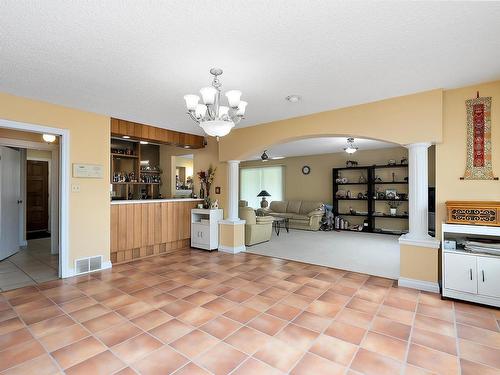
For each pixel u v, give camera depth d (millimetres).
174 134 5082
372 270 3875
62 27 1863
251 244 5594
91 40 2033
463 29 1900
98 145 3920
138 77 2693
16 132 4398
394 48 2164
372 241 6035
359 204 7801
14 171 4832
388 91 3098
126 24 1836
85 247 3754
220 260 4430
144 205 4629
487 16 1750
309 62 2393
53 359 1857
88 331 2217
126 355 1906
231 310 2604
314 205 8180
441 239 3076
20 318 2434
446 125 3086
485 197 2891
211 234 5078
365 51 2209
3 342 2057
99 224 3914
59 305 2705
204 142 5648
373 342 2072
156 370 1751
